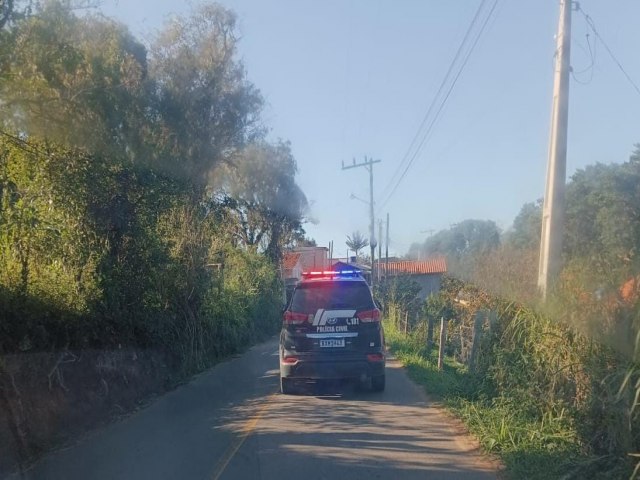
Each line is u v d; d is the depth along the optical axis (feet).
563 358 23.57
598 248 21.50
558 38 29.76
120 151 32.89
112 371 33.35
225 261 65.46
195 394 37.40
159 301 40.86
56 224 30.50
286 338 34.99
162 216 41.91
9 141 27.55
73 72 26.94
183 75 48.65
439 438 25.50
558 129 29.12
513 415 26.48
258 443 24.93
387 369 46.03
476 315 37.42
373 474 20.86
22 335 25.64
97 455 23.59
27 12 24.61
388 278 105.91
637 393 16.06
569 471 19.21
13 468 22.16
